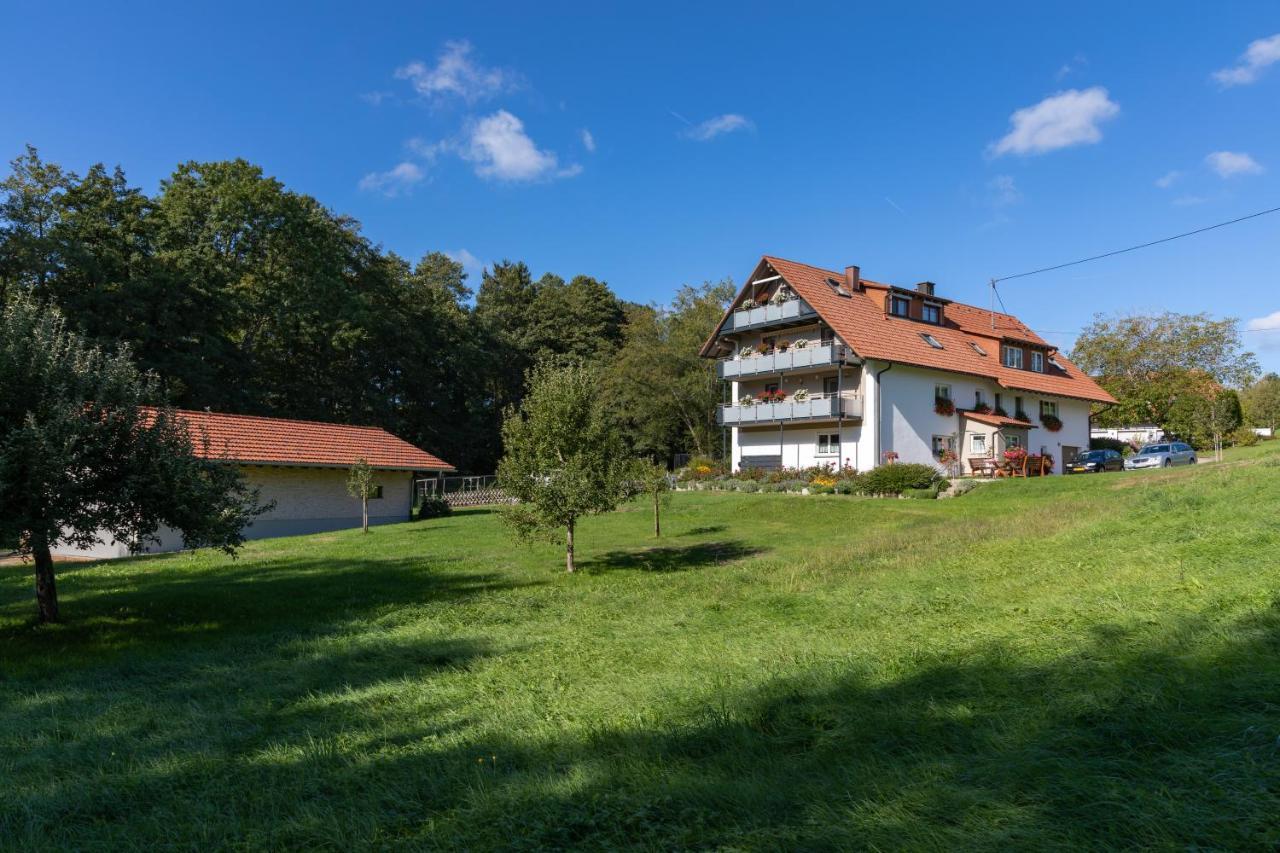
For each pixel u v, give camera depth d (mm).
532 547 17359
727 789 3945
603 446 14555
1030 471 33375
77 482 9008
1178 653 5020
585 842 3547
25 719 6070
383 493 29062
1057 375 43125
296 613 10906
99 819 4172
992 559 11180
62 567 17812
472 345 54688
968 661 5719
